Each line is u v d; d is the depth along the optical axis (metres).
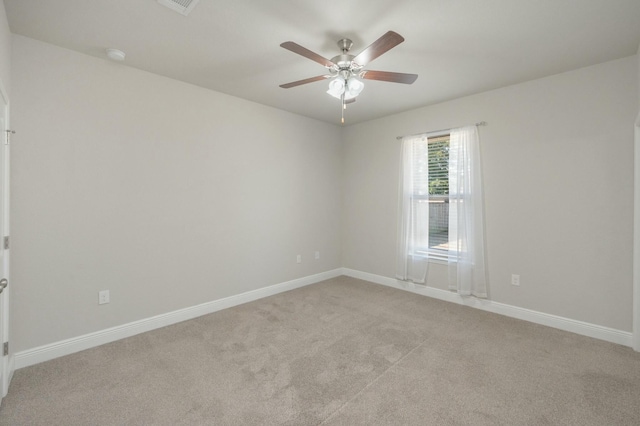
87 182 2.59
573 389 2.02
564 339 2.75
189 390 2.02
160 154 3.02
